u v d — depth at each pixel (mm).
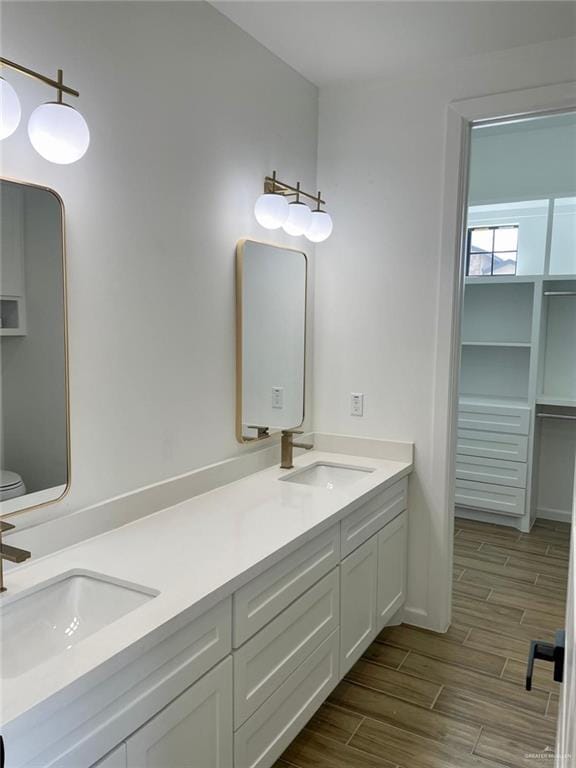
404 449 2824
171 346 2064
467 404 4320
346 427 3008
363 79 2779
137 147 1866
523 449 4133
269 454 2689
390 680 2439
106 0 1725
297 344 2893
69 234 1653
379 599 2568
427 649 2680
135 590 1479
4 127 1293
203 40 2119
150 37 1889
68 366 1664
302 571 1896
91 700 1137
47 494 1627
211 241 2234
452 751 2033
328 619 2104
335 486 2803
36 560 1603
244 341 2434
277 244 2658
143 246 1913
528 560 3711
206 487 2264
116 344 1835
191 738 1431
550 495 4465
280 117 2617
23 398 1538
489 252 4633
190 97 2076
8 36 1454
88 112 1687
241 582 1544
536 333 4066
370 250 2861
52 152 1414
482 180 4512
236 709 1597
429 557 2834
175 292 2066
